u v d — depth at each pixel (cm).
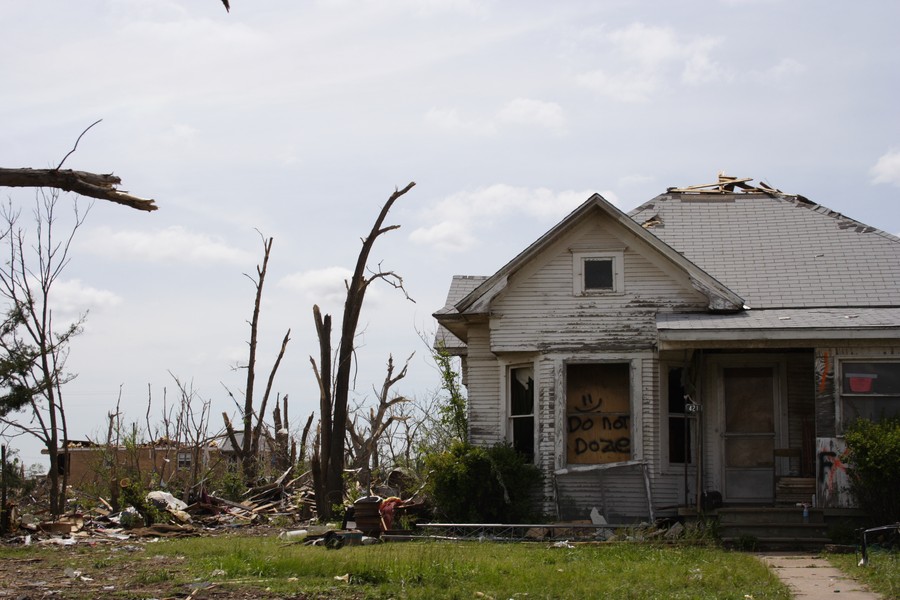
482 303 2061
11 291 2666
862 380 1798
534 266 2081
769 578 1237
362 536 1759
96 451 3322
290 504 2880
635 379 2005
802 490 1903
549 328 2056
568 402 2052
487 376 2164
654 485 1961
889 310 1962
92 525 2236
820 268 2138
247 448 3578
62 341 2647
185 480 3166
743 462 2005
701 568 1327
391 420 3256
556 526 1741
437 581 1214
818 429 1795
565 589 1155
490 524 1814
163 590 1185
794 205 2372
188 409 3350
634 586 1179
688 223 2347
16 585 1248
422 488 2092
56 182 797
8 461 2169
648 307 2027
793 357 2011
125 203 823
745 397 2025
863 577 1280
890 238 2205
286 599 1105
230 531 2312
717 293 1966
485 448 1983
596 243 2061
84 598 1121
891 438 1677
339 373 2627
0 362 2273
